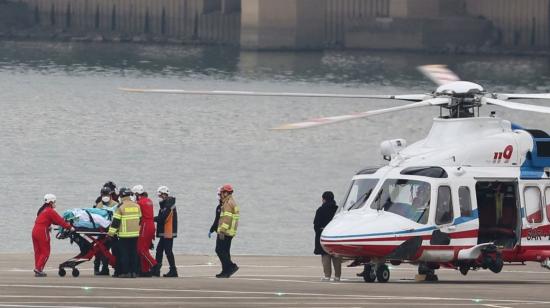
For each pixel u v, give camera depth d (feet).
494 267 343.46
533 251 347.97
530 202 347.56
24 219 652.48
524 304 279.69
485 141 345.10
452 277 380.37
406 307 270.26
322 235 336.29
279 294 293.84
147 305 268.21
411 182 338.54
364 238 330.13
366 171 349.20
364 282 341.41
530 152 348.38
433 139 349.00
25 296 282.36
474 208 340.18
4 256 424.46
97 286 310.45
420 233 333.83
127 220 353.51
